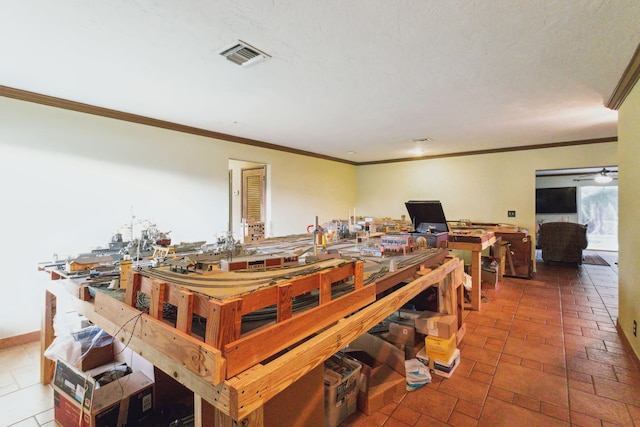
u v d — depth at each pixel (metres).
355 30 1.76
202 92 2.71
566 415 1.78
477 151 5.71
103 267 1.76
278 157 5.20
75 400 1.55
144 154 3.46
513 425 1.71
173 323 1.04
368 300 1.49
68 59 2.09
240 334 0.93
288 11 1.58
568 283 4.73
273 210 5.15
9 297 2.64
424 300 2.92
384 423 1.73
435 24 1.70
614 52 2.02
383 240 2.48
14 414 1.83
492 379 2.15
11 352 2.58
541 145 5.09
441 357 2.21
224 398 0.84
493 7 1.55
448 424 1.72
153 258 1.91
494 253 5.09
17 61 2.12
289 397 1.21
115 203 3.23
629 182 2.54
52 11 1.56
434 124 3.82
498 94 2.79
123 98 2.85
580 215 8.17
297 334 1.08
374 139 4.69
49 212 2.82
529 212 5.25
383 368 2.09
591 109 3.21
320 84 2.54
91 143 3.06
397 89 2.66
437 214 3.36
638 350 2.30
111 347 1.98
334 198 6.52
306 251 2.19
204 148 4.05
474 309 3.54
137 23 1.68
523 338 2.79
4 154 2.59
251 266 1.28
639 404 1.86
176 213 3.75
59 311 2.17
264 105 3.07
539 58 2.11
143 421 1.58
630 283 2.52
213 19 1.65
